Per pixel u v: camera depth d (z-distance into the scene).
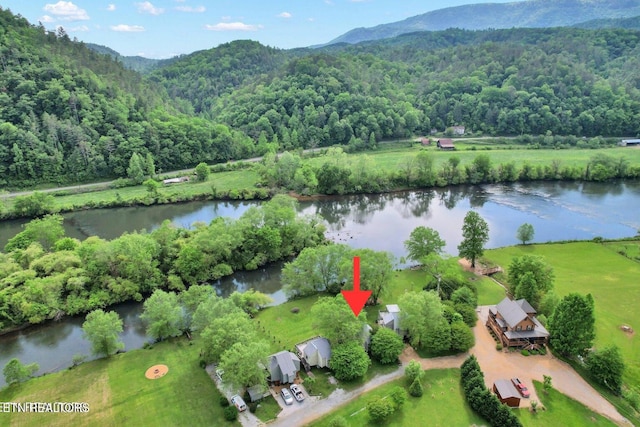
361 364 66.81
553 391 65.31
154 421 60.44
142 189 181.00
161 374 70.19
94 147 190.38
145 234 113.00
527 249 118.75
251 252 113.12
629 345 76.69
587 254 114.62
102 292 94.19
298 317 86.25
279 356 68.44
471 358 67.75
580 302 70.25
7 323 86.44
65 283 94.06
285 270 96.31
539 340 75.38
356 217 155.00
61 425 59.88
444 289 89.06
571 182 186.00
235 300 86.12
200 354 73.94
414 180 183.62
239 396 63.31
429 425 58.91
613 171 183.62
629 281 99.38
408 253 120.69
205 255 105.38
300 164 189.38
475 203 165.25
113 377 69.81
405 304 73.94
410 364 66.69
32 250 101.88
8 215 151.12
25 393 66.62
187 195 172.25
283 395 63.56
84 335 76.44
